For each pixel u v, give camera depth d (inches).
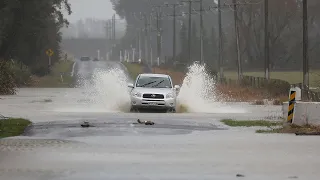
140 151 1509.6
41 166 1269.7
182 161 1347.2
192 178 1136.2
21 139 1763.0
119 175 1163.3
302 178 1137.4
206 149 1552.7
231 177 1147.3
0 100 4045.3
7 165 1279.5
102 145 1626.5
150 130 2037.4
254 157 1411.2
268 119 2527.1
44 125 2185.0
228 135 1897.1
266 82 4982.8
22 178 1126.4
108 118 2509.8
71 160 1355.8
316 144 1660.9
